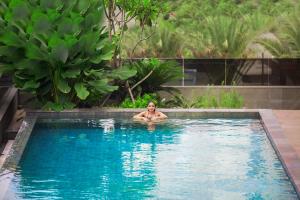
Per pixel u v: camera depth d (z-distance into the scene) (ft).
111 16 48.62
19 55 43.11
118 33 50.29
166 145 34.88
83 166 30.25
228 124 41.24
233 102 48.06
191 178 27.68
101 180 27.53
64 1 44.19
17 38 42.04
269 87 49.83
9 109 41.96
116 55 48.19
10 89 46.75
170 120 42.80
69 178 27.99
